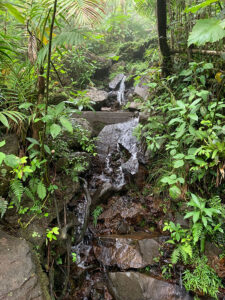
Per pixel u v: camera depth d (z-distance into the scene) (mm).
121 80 6434
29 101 2275
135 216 2752
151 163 3016
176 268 2090
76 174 2826
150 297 1933
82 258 2449
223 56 2242
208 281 1894
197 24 953
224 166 1976
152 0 3672
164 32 2982
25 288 1410
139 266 2129
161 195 2770
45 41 2119
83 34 1915
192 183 2363
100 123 4320
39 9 1729
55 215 2355
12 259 1575
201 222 2057
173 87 2980
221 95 2373
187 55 2852
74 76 5508
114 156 3781
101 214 2877
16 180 1896
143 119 3264
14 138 2305
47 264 1951
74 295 2146
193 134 2014
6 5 1684
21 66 2074
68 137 3227
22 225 2053
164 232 2482
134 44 7281
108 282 2170
